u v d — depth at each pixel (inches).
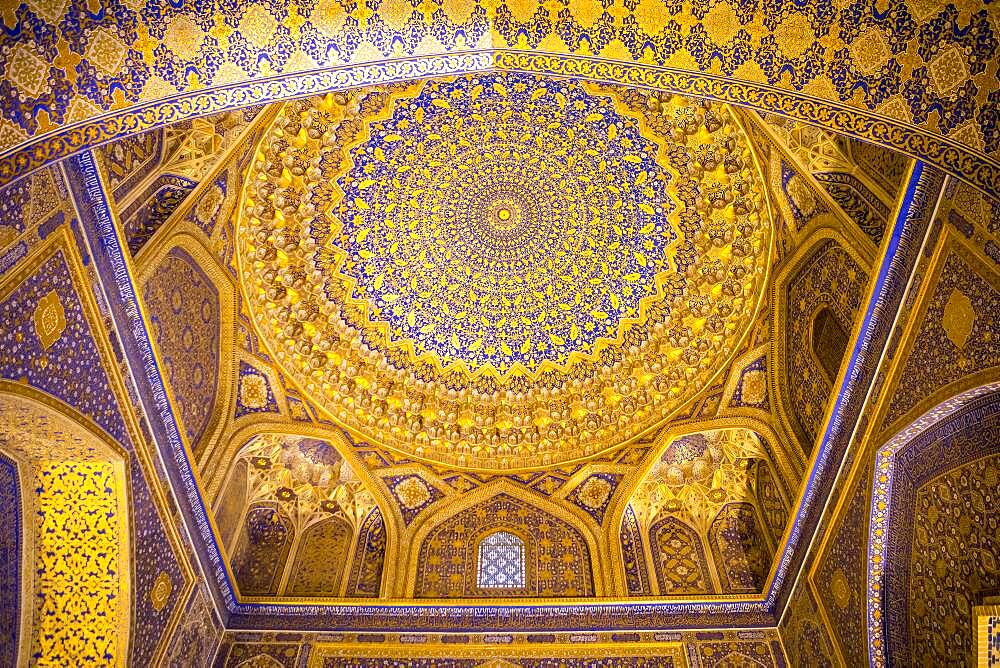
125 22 166.4
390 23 181.2
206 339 280.7
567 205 329.7
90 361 209.3
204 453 281.1
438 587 309.0
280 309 309.6
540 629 291.3
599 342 343.3
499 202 331.3
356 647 287.1
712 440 319.3
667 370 326.6
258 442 314.7
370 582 309.7
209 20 172.2
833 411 249.8
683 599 298.8
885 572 234.4
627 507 330.0
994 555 193.9
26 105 156.6
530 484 333.4
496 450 338.3
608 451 330.3
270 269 304.5
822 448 259.8
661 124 295.4
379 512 331.9
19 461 219.8
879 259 218.2
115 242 213.6
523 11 182.1
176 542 256.4
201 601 272.8
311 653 285.0
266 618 294.2
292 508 331.0
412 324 343.0
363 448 327.9
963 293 188.2
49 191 187.0
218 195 267.0
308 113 286.7
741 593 300.7
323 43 179.6
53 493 224.4
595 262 335.6
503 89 298.7
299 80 181.5
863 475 235.9
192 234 261.1
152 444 240.2
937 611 215.2
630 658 282.8
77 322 202.8
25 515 223.8
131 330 225.5
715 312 312.8
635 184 315.3
